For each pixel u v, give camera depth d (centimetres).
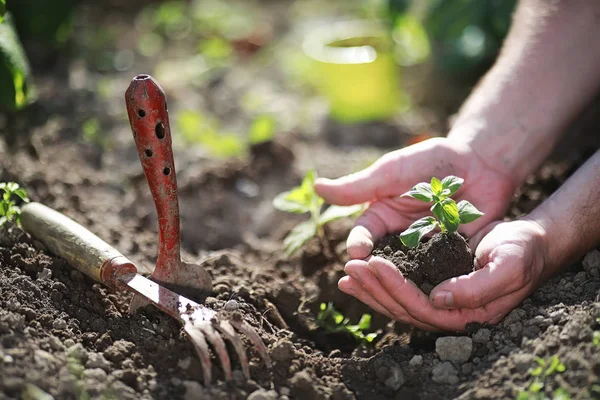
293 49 167
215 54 160
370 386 81
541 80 92
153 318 84
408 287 80
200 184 119
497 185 90
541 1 94
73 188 110
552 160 114
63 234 86
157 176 81
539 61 92
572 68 92
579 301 84
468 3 132
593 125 120
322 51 142
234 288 89
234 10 188
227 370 78
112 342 81
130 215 111
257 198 120
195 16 178
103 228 104
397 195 89
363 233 86
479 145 91
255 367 80
